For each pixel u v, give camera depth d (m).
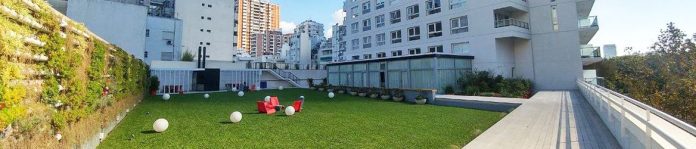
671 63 10.96
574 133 7.46
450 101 16.31
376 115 12.09
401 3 32.75
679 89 9.88
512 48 26.86
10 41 3.46
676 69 10.78
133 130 8.79
